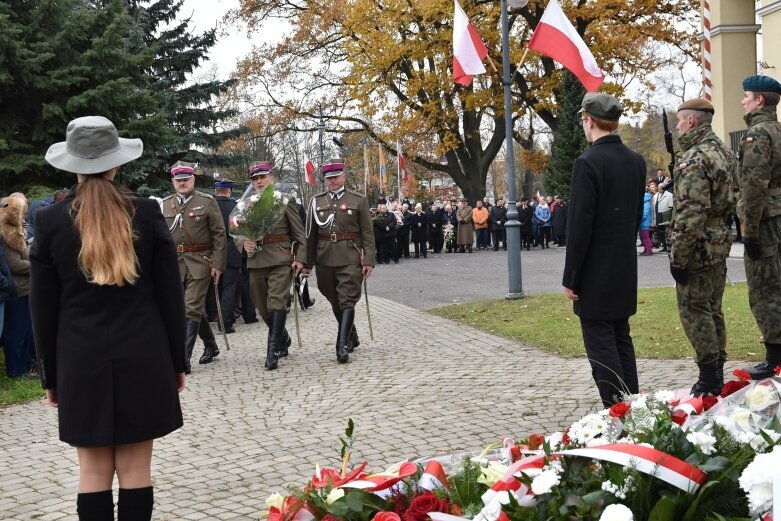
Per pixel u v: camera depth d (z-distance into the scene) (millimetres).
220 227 9148
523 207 27703
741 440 2449
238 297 13359
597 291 5117
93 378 3336
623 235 5141
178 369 3570
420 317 12141
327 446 5582
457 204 30766
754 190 6211
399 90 36625
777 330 6387
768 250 6348
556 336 9359
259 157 45906
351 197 8922
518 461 2629
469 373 7727
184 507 4539
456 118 35531
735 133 23406
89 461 3461
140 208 3492
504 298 13281
